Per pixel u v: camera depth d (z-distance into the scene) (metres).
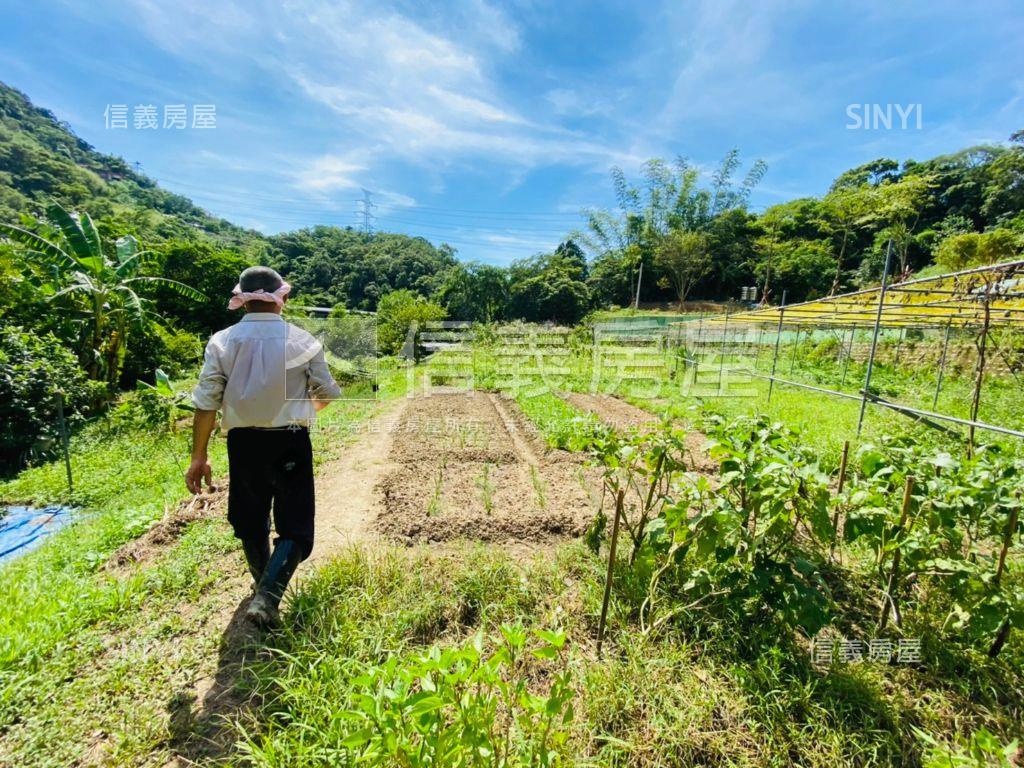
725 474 2.48
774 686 2.16
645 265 40.94
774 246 35.38
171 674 2.24
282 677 2.14
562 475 5.33
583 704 2.07
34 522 5.11
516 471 5.52
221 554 3.41
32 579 3.24
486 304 38.91
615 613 2.68
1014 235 17.95
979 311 8.33
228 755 1.83
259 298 2.53
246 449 2.49
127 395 13.55
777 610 2.53
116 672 2.22
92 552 3.56
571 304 38.69
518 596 2.85
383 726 1.21
